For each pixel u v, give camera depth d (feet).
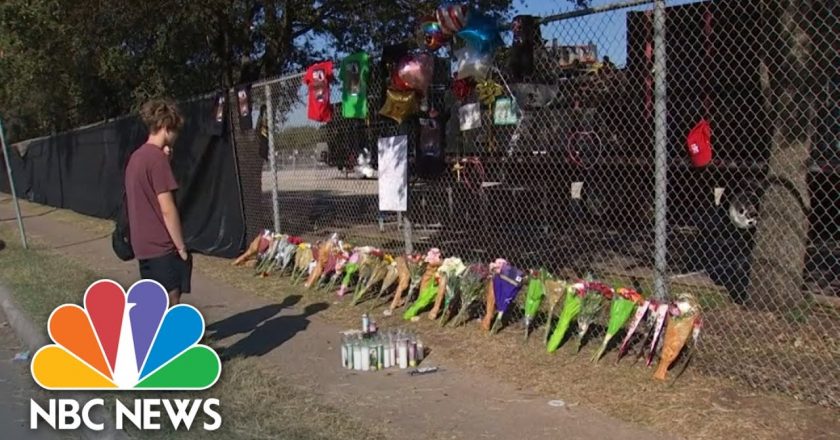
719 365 16.30
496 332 19.42
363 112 24.43
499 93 20.49
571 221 34.86
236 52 44.21
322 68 25.93
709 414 13.80
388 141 23.65
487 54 19.92
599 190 34.37
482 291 20.07
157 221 16.42
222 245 34.40
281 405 14.94
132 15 35.78
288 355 18.63
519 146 29.68
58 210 64.90
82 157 57.88
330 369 17.42
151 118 16.11
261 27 41.27
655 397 14.75
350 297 24.53
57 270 31.50
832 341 17.49
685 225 33.35
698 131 19.71
